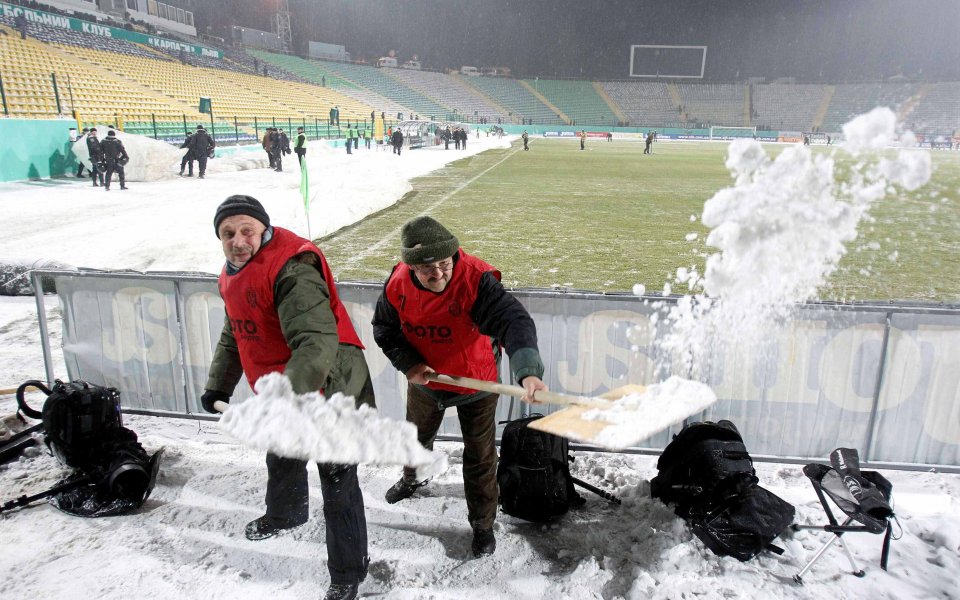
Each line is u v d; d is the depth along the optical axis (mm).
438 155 32531
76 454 2982
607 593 2354
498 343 2729
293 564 2549
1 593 2330
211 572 2479
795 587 2352
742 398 3389
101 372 3949
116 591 2355
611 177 22359
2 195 13359
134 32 36500
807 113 72062
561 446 2824
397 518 2893
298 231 9492
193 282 3691
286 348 2344
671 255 8992
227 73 42062
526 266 8164
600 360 3469
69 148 17016
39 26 28938
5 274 6734
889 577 2426
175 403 3932
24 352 5035
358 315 3592
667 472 2846
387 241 9758
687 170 26172
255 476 3234
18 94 19938
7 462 3285
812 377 3301
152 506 2949
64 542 2650
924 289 7234
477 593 2377
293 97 46375
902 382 3254
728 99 78750
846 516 2820
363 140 42438
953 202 14820
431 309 2449
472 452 2574
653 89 83250
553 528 2779
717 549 2479
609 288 7074
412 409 2891
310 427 1852
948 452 3328
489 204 14648
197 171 19344
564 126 73062
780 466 3389
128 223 9898
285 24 70375
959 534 2639
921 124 60500
